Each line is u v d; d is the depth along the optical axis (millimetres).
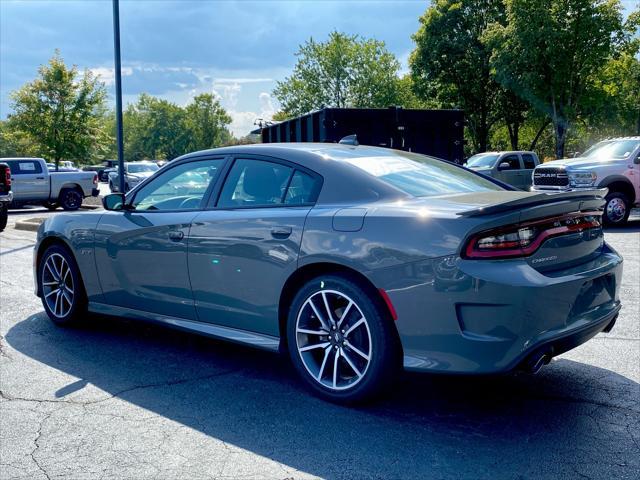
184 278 4277
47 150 36125
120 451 3012
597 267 3484
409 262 3188
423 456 2932
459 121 12938
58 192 21422
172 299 4410
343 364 3596
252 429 3256
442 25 36594
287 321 3766
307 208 3727
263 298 3832
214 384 3955
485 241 3053
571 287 3199
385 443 3074
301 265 3594
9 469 2836
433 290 3119
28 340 5016
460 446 3037
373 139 12477
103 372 4211
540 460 2881
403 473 2770
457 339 3092
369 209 3459
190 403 3633
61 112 36000
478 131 38688
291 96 51281
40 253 5555
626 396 3672
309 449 3016
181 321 4422
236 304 3996
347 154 4023
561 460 2881
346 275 3473
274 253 3727
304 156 3939
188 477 2750
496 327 3016
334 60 49375
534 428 3242
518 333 3016
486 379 3990
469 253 3047
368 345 3406
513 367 3061
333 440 3113
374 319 3354
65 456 2963
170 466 2855
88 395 3777
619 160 13133
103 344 4902
